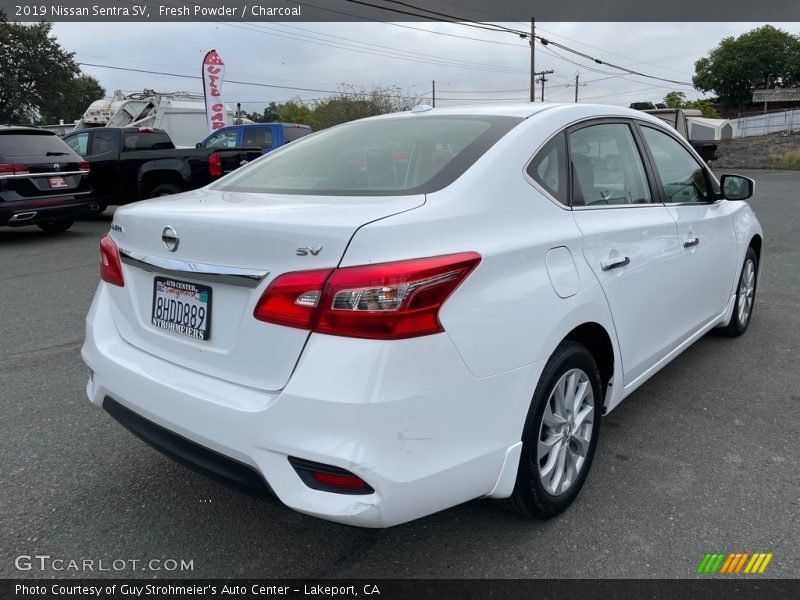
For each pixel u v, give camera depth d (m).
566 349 2.53
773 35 69.25
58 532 2.61
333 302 1.92
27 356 4.62
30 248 9.32
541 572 2.36
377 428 1.89
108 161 11.73
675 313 3.50
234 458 2.10
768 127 49.47
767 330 5.16
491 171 2.39
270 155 3.30
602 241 2.74
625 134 3.29
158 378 2.33
